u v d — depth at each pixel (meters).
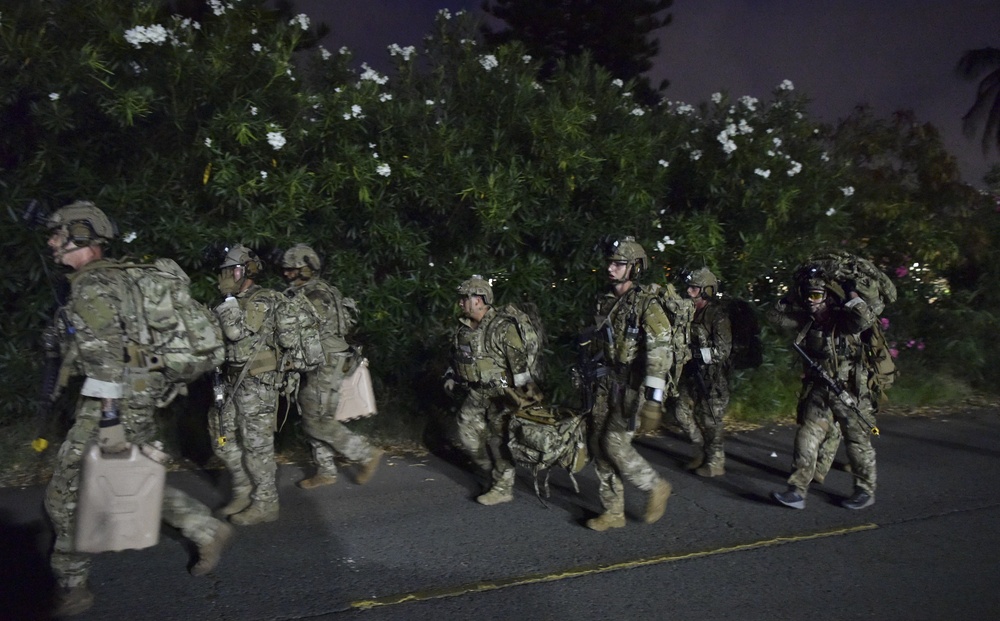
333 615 3.99
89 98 6.18
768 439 7.50
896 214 10.26
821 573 4.56
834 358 5.50
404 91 7.83
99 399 3.67
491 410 5.33
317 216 6.95
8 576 4.32
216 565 4.49
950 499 5.86
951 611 4.13
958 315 10.29
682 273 6.38
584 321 7.53
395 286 6.96
